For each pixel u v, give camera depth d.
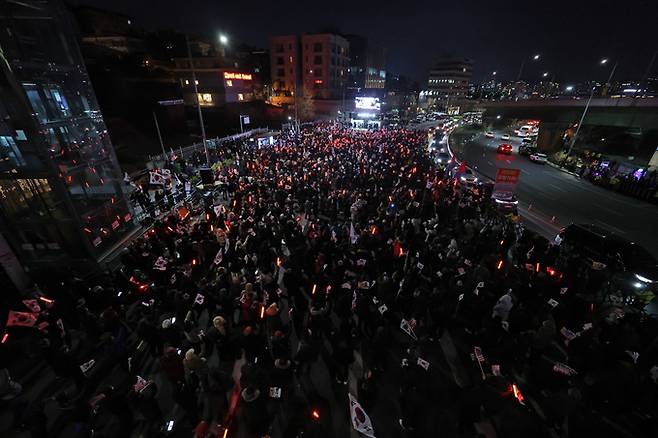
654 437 6.32
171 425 6.45
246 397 5.69
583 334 7.48
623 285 11.06
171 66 58.78
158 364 8.04
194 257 11.20
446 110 116.38
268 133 43.94
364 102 60.91
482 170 33.28
